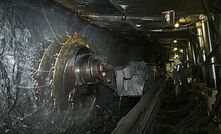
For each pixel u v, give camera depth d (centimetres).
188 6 462
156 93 923
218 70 624
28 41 309
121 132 378
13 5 290
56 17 381
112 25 571
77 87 363
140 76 655
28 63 302
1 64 267
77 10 412
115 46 780
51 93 325
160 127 705
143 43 1162
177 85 1468
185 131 602
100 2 372
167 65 2089
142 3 402
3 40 272
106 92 608
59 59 339
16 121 282
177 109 966
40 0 332
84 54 372
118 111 718
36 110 308
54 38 360
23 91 291
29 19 316
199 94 887
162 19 500
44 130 328
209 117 568
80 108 412
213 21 520
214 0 448
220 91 552
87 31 527
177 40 1199
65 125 376
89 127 484
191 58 1205
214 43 577
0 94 262
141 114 585
